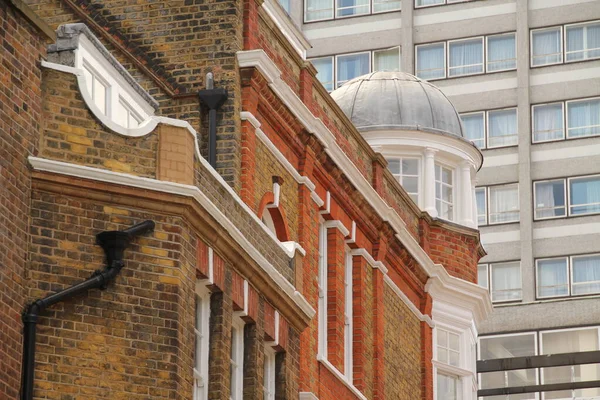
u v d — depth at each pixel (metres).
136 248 32.31
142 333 31.95
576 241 94.25
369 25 97.62
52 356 31.00
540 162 95.44
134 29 41.16
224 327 34.62
